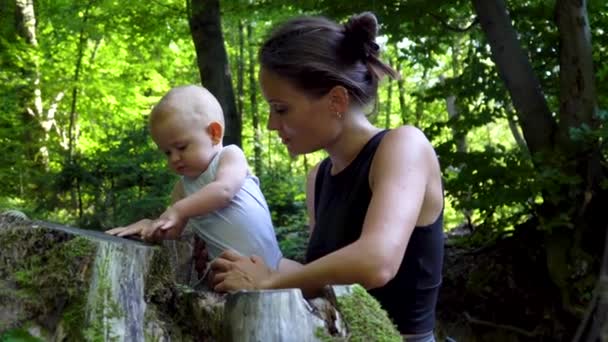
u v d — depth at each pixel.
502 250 6.80
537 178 6.09
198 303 1.66
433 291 1.90
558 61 6.81
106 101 14.57
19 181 10.74
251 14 9.12
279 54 1.82
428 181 1.83
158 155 7.80
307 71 1.80
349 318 1.49
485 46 7.32
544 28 6.98
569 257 6.14
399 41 7.43
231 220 2.12
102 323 1.49
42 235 1.61
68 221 7.98
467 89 7.28
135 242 1.71
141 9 10.75
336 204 1.94
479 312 6.67
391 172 1.74
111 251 1.56
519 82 6.60
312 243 2.04
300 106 1.83
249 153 15.88
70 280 1.54
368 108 1.94
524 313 6.48
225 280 1.68
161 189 7.57
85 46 14.36
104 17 11.83
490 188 6.56
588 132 5.86
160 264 1.67
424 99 7.54
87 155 9.52
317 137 1.87
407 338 1.87
